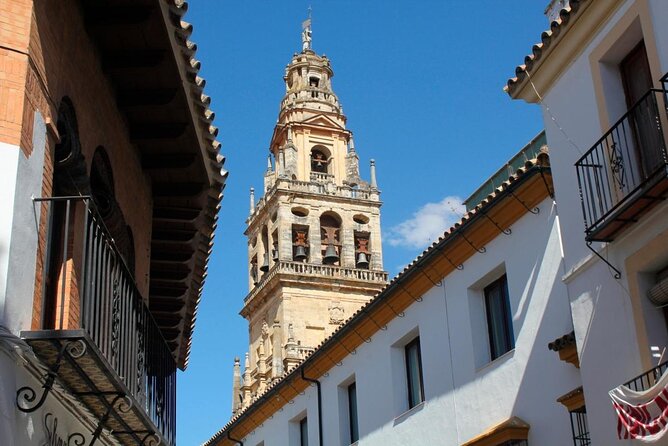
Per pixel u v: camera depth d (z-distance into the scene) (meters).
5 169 7.26
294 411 28.91
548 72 13.89
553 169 13.75
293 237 69.56
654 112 11.06
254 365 71.12
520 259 18.22
